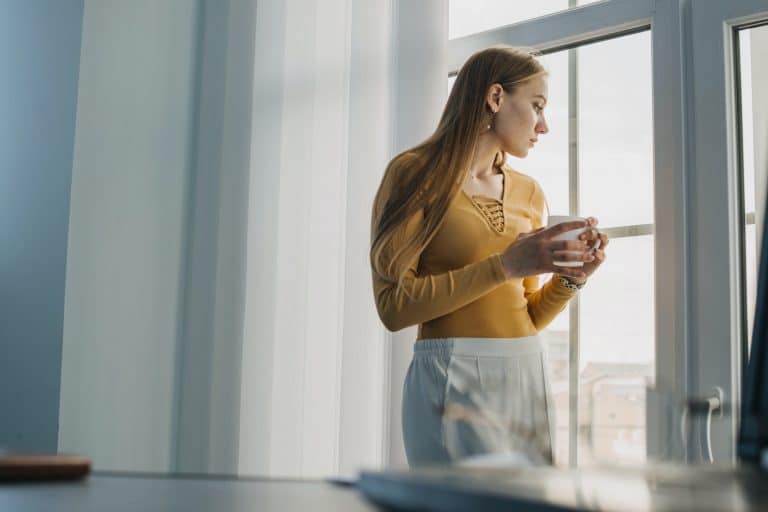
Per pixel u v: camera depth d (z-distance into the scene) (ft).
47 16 9.09
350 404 7.54
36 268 8.84
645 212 7.22
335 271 7.85
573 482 1.64
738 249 6.86
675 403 1.92
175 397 8.59
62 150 8.79
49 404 8.56
